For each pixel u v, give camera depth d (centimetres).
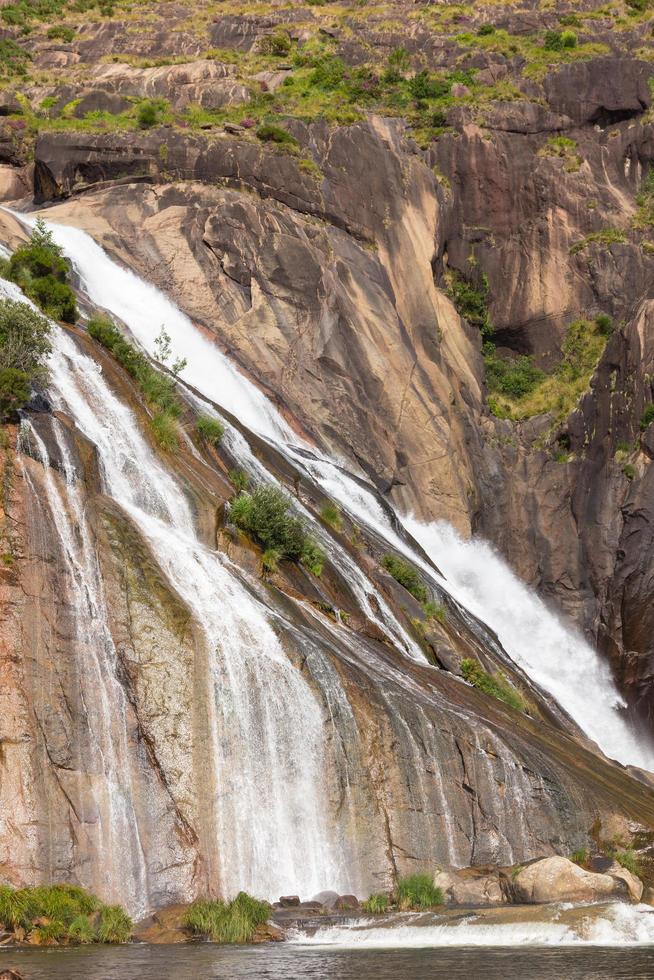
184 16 11881
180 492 4247
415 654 4775
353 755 3497
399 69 9825
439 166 8412
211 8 12050
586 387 7844
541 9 11212
